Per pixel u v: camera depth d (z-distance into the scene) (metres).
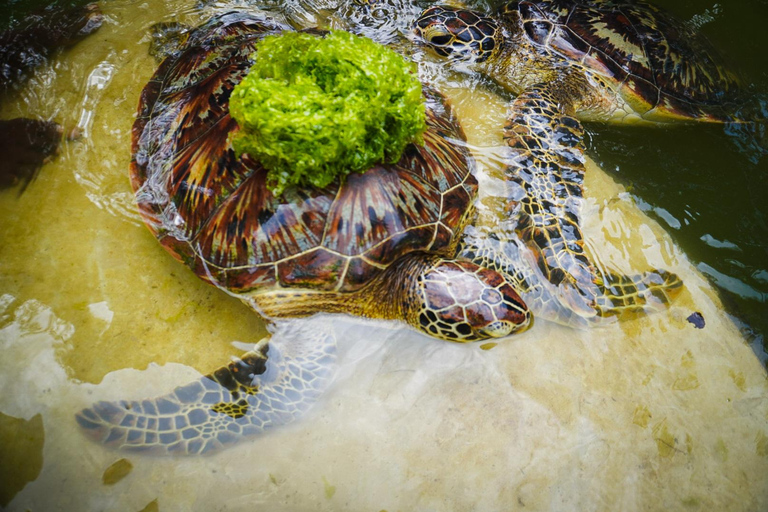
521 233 0.95
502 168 1.01
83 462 0.82
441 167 0.92
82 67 1.06
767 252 1.00
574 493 0.85
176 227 0.89
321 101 0.79
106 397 0.85
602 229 1.00
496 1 1.24
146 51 1.08
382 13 1.17
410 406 0.87
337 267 0.85
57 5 1.12
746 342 0.94
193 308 0.91
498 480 0.85
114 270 0.92
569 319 0.91
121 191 0.97
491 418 0.87
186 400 0.83
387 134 0.83
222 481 0.82
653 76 1.10
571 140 1.04
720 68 1.14
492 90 1.12
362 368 0.88
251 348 0.89
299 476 0.83
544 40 1.14
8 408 0.84
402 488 0.83
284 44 0.83
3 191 0.95
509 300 0.87
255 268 0.86
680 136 1.12
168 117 0.94
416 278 0.88
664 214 1.03
